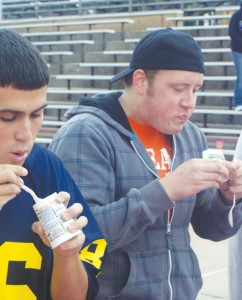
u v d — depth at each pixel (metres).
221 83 10.81
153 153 2.68
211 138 9.38
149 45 2.53
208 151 2.57
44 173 1.96
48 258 1.89
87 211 2.10
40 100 1.68
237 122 10.09
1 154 1.68
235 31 3.26
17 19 16.12
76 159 2.50
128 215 2.40
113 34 13.39
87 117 2.60
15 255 1.85
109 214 2.42
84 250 2.06
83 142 2.53
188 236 2.74
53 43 13.30
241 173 2.53
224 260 5.91
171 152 2.75
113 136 2.59
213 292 5.14
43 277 1.90
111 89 11.71
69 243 1.75
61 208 1.75
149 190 2.43
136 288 2.52
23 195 1.88
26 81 1.63
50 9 16.38
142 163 2.61
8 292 1.84
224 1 13.55
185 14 14.04
